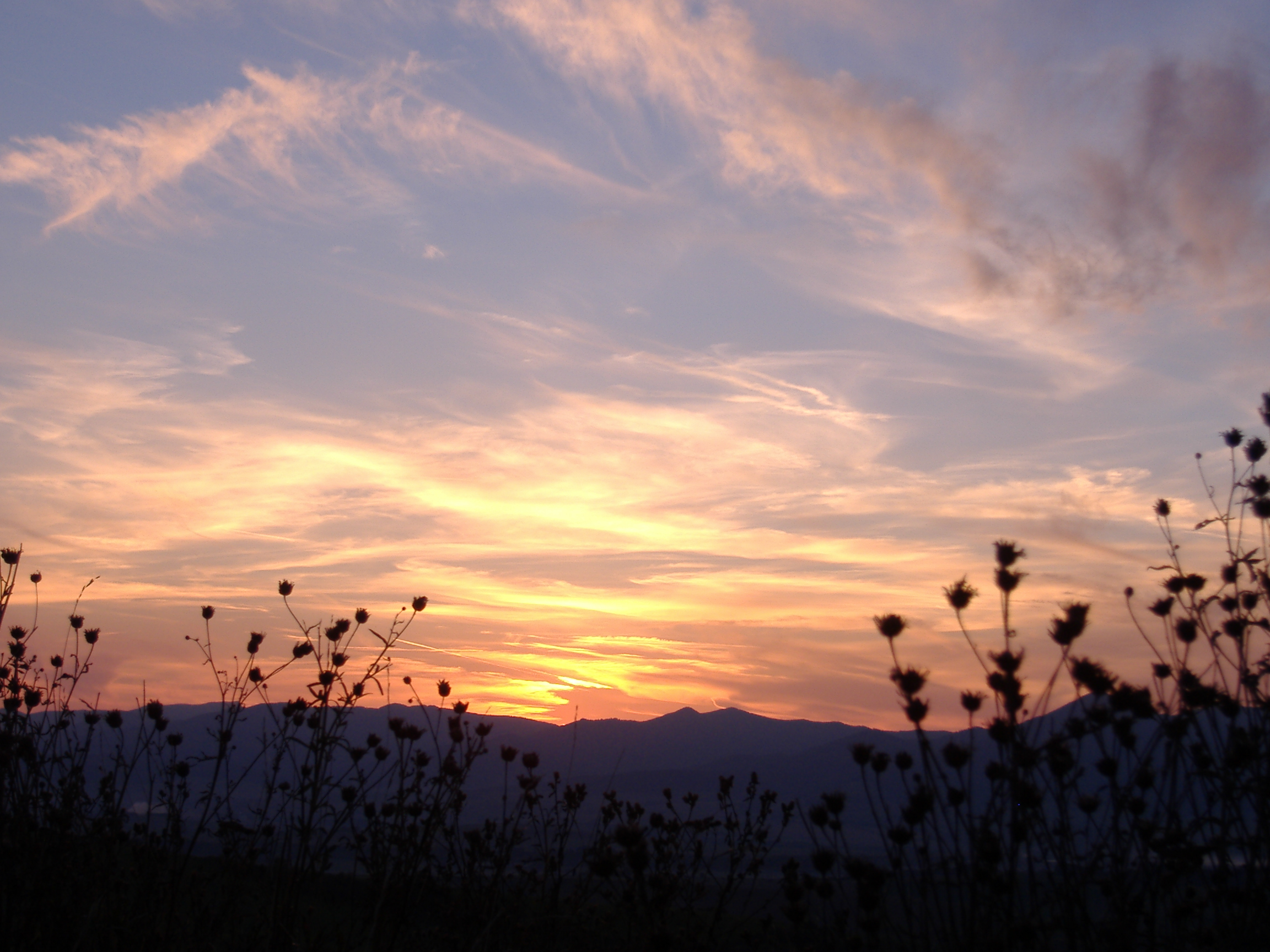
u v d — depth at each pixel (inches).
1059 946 120.5
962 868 117.3
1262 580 154.0
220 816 183.5
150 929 170.1
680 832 196.4
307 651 200.8
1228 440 175.6
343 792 191.2
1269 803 129.4
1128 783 125.6
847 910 132.5
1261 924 123.7
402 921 173.5
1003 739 122.1
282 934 172.2
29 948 161.6
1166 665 154.3
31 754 180.5
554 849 194.5
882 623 130.4
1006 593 126.4
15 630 209.3
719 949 157.8
